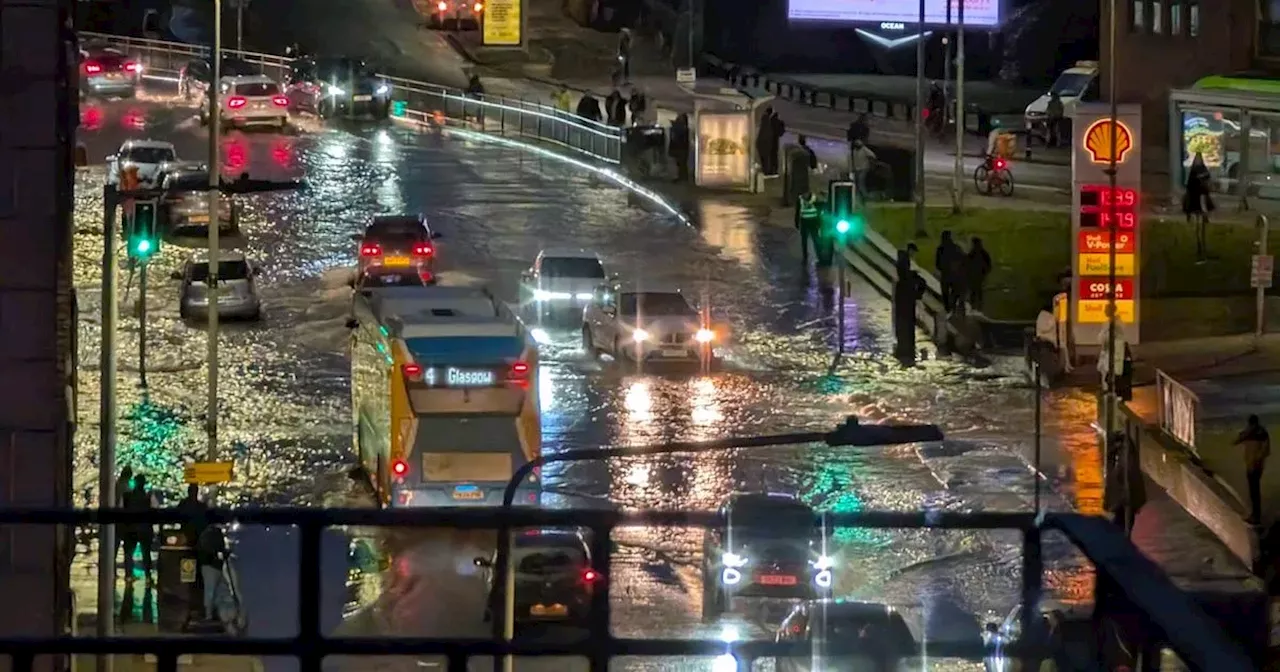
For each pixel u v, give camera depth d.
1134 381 124.88
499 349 94.00
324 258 165.88
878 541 92.56
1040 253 164.88
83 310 145.75
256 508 18.33
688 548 92.81
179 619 77.19
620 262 164.50
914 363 134.38
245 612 82.62
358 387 109.00
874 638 19.77
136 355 134.38
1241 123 175.12
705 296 153.25
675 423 118.75
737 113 189.62
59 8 52.44
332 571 88.88
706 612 80.25
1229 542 92.06
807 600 74.31
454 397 93.06
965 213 179.12
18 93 51.81
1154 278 151.38
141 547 82.38
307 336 141.25
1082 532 16.77
